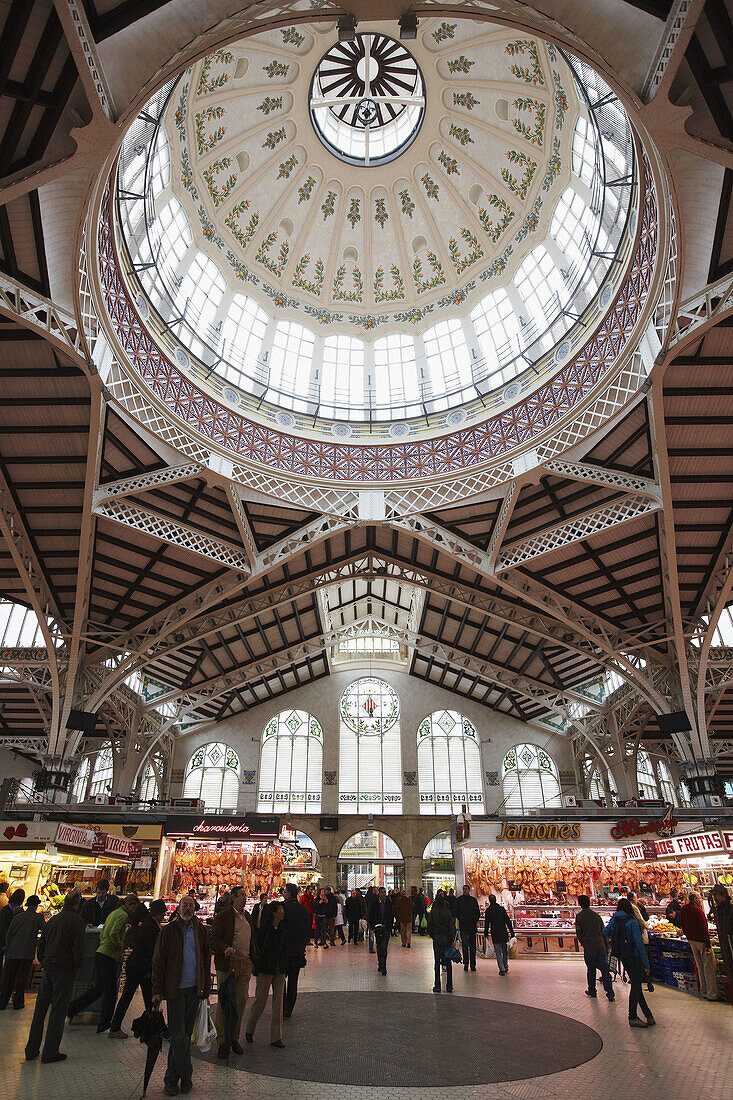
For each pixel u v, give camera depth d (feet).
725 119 35.91
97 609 83.10
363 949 68.18
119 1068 23.72
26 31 31.71
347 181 96.02
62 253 46.09
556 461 66.74
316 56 86.12
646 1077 23.02
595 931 39.60
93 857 57.21
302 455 76.95
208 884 75.25
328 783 125.49
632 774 102.17
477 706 132.46
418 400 86.74
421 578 93.61
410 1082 22.36
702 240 46.24
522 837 73.05
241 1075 23.03
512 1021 31.91
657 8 30.96
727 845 53.52
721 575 73.72
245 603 89.86
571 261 72.49
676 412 58.13
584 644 88.74
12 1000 34.83
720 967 40.04
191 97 74.49
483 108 86.12
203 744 128.77
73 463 62.03
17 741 106.01
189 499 72.69
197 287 78.95
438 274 94.73
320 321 94.63
